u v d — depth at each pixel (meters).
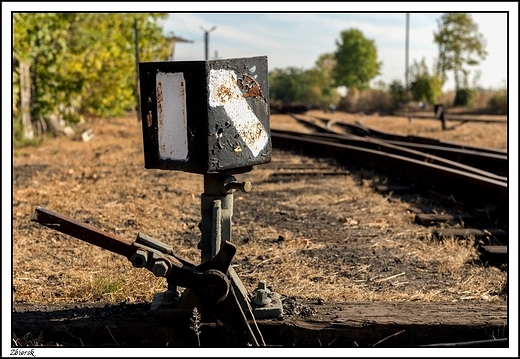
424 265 6.30
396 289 5.60
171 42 41.06
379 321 4.38
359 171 12.95
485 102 53.72
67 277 5.82
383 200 9.63
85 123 29.58
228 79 4.08
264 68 4.25
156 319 4.39
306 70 85.69
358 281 5.81
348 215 8.58
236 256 6.59
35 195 9.99
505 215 8.03
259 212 8.83
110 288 5.28
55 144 19.19
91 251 6.68
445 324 4.37
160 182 11.45
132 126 28.72
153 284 5.43
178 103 4.09
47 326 4.38
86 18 24.06
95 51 24.70
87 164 14.28
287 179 11.90
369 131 24.19
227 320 4.16
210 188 4.27
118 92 27.52
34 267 6.13
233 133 4.12
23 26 16.78
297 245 7.01
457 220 8.08
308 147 17.69
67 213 8.65
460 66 60.59
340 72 95.06
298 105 48.59
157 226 8.00
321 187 10.92
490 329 4.38
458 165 11.12
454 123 28.67
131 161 14.82
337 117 39.59
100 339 4.38
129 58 31.98
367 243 7.13
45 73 20.19
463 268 6.21
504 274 6.02
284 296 4.85
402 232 7.61
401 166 11.88
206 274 4.05
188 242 7.27
